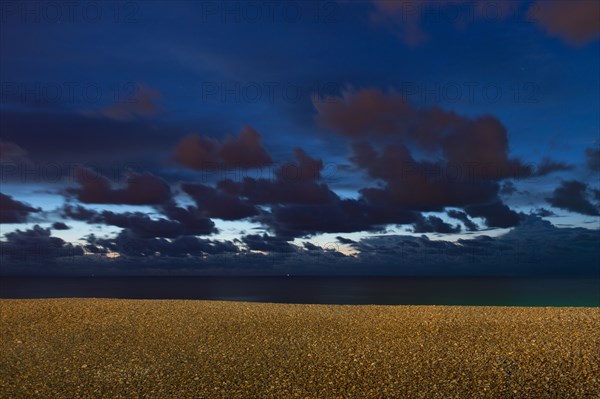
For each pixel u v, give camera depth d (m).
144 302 15.95
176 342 10.70
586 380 8.04
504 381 8.01
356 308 15.01
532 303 30.48
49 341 10.88
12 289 47.50
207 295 37.59
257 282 71.19
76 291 43.81
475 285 54.47
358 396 7.38
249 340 10.84
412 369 8.66
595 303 30.12
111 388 7.75
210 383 7.94
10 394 7.51
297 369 8.68
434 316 13.39
